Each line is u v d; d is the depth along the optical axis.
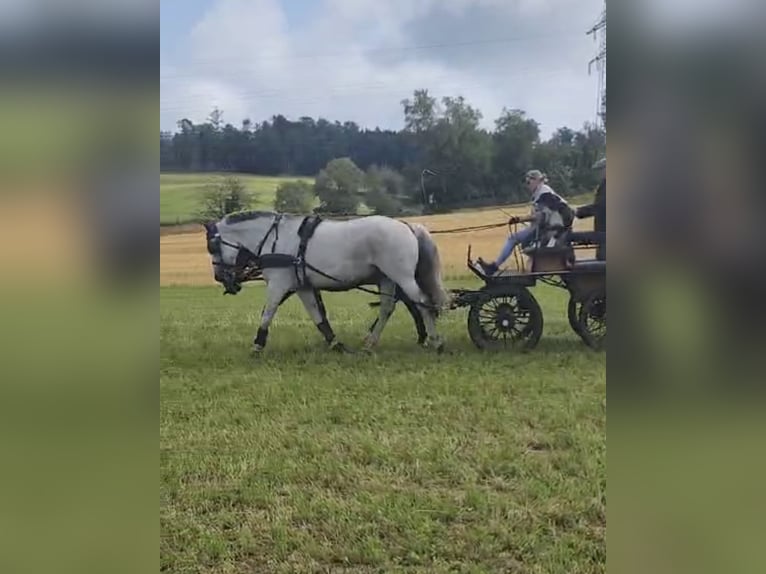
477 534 5.30
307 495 6.03
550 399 7.77
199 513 5.81
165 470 6.32
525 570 4.82
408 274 9.68
